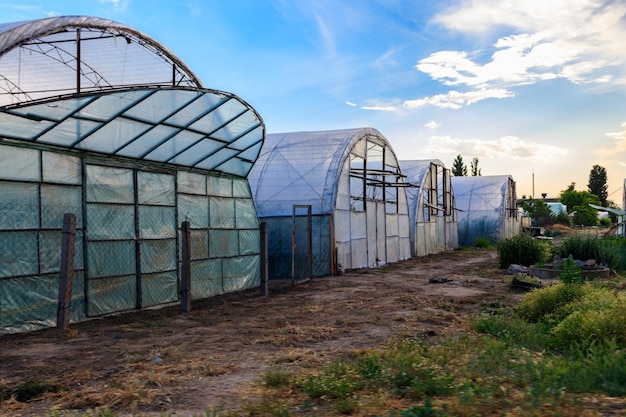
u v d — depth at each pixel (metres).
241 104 14.08
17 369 7.68
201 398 6.03
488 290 15.91
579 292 10.62
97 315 12.41
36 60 14.52
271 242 20.83
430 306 12.82
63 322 10.48
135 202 13.74
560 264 19.44
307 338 9.31
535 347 8.00
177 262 15.02
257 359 7.92
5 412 5.82
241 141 16.11
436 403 5.31
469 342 8.23
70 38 14.29
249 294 16.44
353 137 22.77
